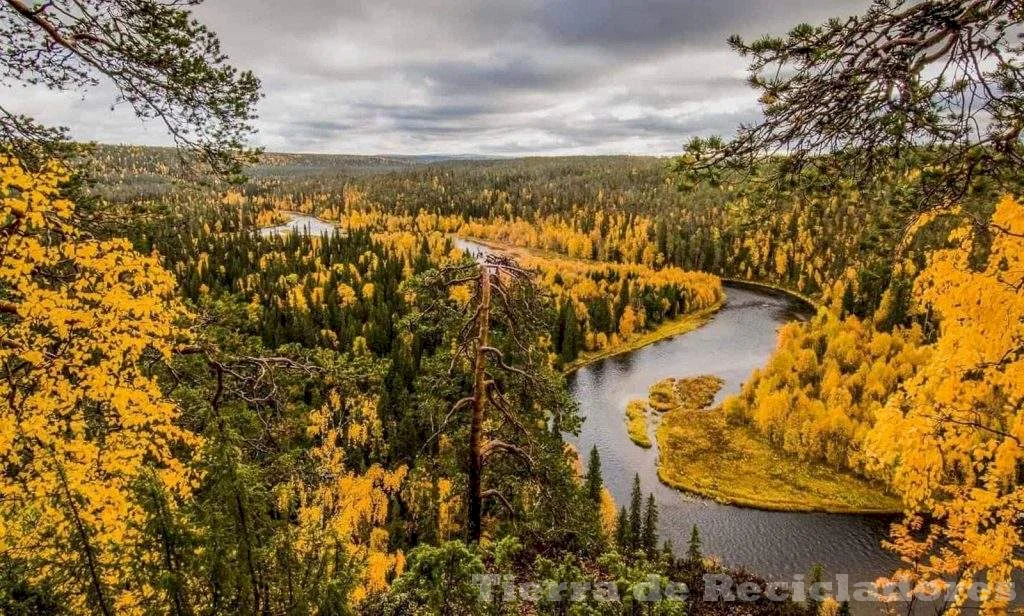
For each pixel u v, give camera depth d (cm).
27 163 836
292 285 9594
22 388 848
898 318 7238
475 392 1185
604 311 8938
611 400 6838
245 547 495
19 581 472
